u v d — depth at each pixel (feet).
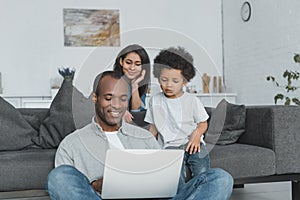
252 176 7.89
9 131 8.52
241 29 18.31
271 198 9.56
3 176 6.95
